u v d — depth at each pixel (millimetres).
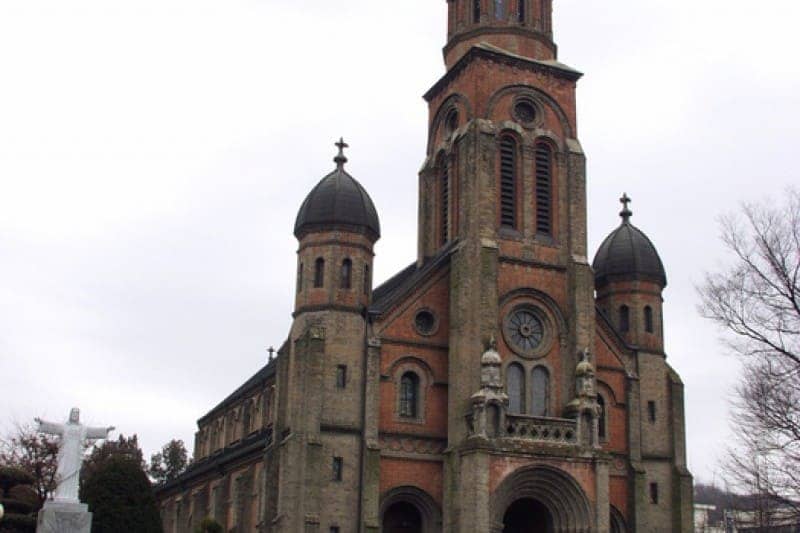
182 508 90250
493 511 53875
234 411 92438
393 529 57938
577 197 64250
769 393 32344
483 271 59031
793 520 35156
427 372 59500
